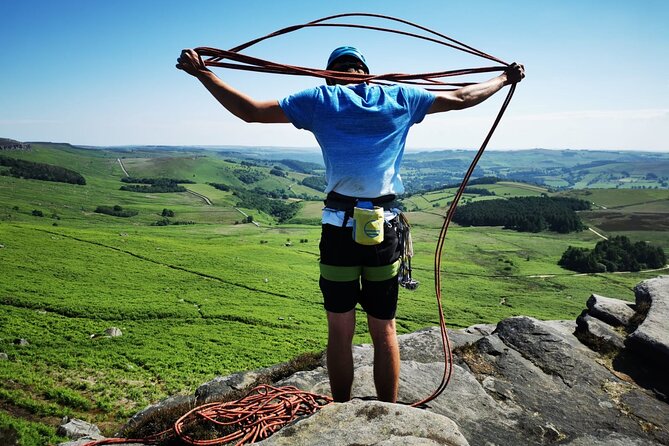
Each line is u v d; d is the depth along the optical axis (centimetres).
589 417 403
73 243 10594
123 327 5966
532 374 467
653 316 532
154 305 7044
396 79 288
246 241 15362
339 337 287
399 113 268
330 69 300
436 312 8525
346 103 259
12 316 5650
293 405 358
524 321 557
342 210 268
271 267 10906
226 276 9594
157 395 3731
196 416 375
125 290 7812
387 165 268
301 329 6725
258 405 370
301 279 10088
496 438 360
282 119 259
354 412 263
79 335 5312
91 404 3288
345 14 296
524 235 19012
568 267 14288
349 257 273
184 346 5438
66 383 3716
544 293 11206
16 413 2886
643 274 13388
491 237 18412
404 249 294
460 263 14150
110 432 2856
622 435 378
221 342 5750
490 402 407
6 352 4309
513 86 313
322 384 396
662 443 372
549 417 397
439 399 397
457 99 287
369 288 291
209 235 16575
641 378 473
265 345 5797
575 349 512
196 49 257
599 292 11525
